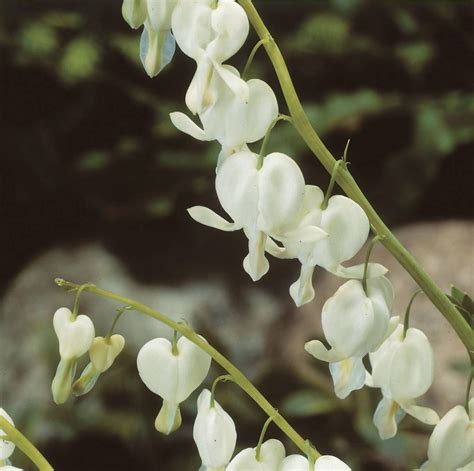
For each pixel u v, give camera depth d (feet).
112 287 30.35
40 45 33.06
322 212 7.80
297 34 33.88
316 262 7.91
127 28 34.42
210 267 30.89
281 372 20.58
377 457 19.30
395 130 33.65
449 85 34.32
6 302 30.17
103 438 22.30
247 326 29.66
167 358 8.45
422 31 34.06
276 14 34.06
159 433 22.08
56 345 25.04
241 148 7.92
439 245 25.34
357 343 7.95
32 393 27.50
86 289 8.23
